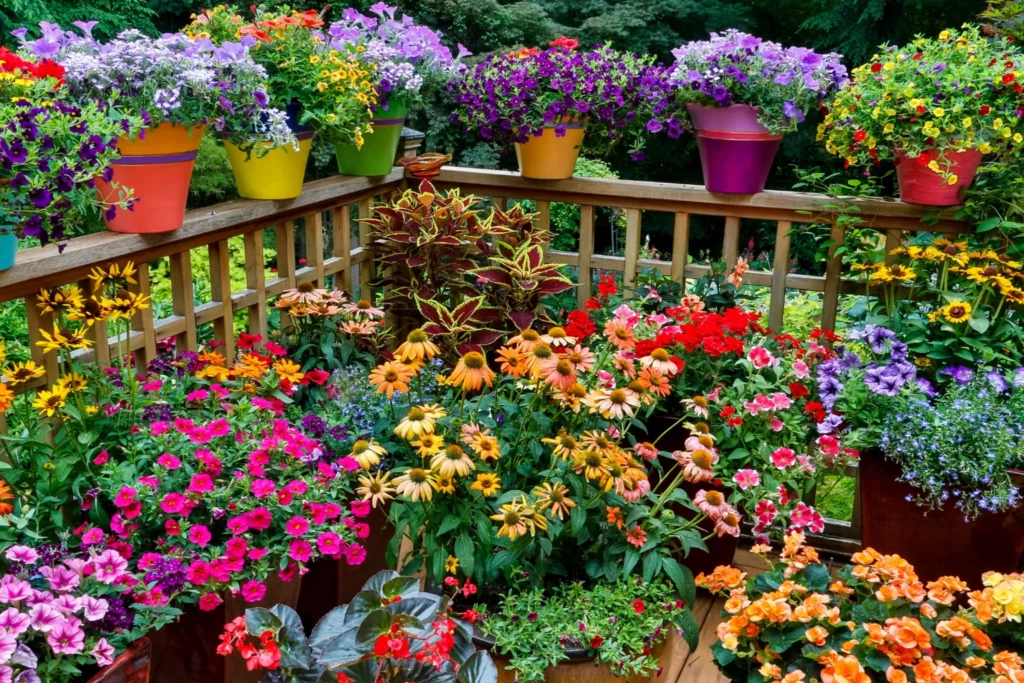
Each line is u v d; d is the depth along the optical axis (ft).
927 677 5.40
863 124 9.20
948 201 9.13
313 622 7.82
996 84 8.55
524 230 10.27
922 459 7.93
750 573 9.49
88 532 6.21
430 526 6.76
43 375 7.22
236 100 7.98
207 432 6.89
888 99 8.91
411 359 7.02
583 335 8.69
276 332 9.66
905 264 9.45
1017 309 8.86
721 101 9.37
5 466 6.48
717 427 8.70
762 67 9.26
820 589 6.54
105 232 7.66
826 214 9.77
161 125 7.37
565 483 6.88
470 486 6.50
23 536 6.34
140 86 7.34
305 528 6.65
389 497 6.99
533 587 6.70
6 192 6.07
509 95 10.20
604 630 6.28
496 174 10.93
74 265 7.06
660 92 10.11
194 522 6.75
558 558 7.10
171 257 8.32
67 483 6.77
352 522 6.94
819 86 9.38
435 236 9.62
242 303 9.22
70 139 6.33
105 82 7.29
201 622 6.48
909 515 8.30
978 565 8.16
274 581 6.85
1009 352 8.84
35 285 6.97
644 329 9.27
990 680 5.56
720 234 31.27
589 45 31.32
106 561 5.83
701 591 9.00
